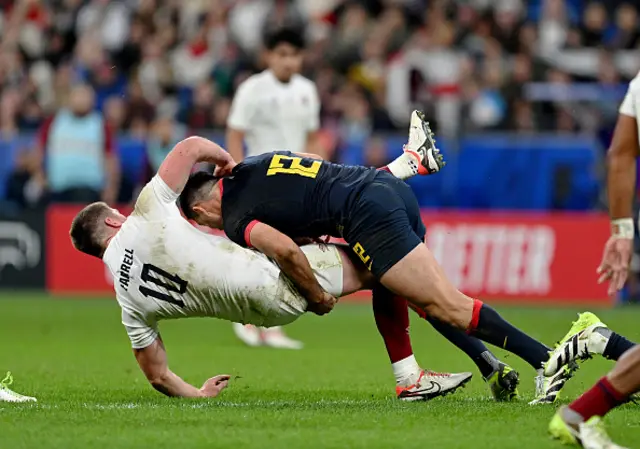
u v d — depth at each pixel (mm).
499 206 58156
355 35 69062
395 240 22031
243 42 71938
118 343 41031
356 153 59281
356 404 23219
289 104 40062
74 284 62625
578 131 61406
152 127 61812
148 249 22422
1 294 62469
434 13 69188
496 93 63969
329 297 23125
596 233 56594
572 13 73188
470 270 57469
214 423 19969
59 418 20656
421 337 44562
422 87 63844
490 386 23906
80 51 72438
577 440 17781
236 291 22391
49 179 61500
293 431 19125
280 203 22625
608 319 49969
